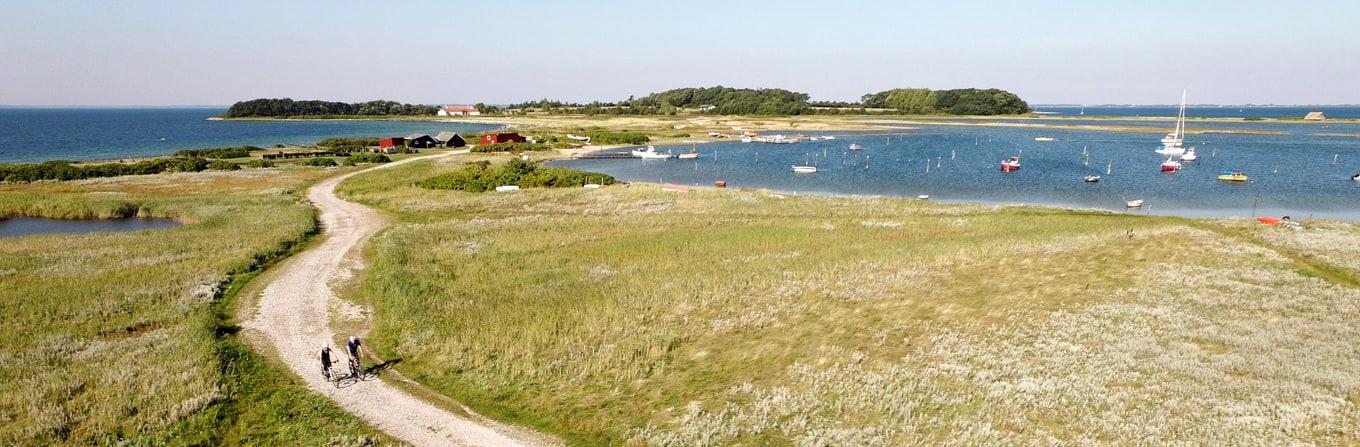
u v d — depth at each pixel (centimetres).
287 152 11506
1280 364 2206
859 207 5891
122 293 3148
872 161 10775
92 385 2170
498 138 12875
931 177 8844
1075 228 4709
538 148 12381
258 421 2012
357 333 2727
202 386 2152
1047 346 2431
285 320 2878
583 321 2823
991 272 3519
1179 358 2277
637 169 10194
